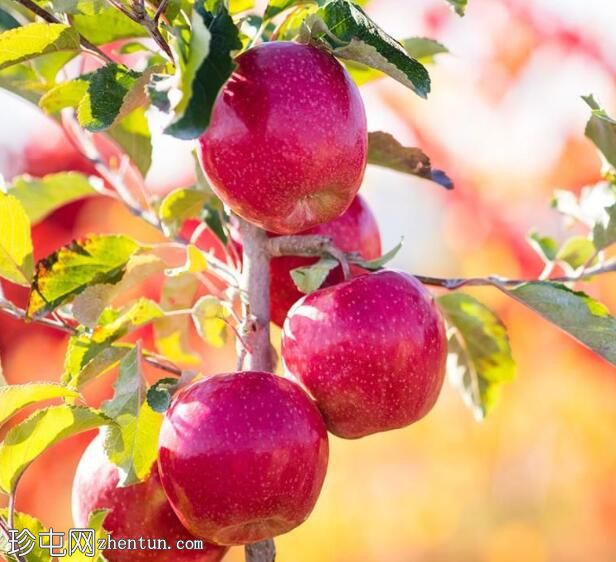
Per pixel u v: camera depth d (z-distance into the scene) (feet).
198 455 3.10
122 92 3.07
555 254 3.69
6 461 3.10
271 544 3.28
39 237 5.14
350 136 3.13
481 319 3.64
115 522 3.27
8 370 4.86
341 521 6.18
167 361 3.36
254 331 3.25
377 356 3.20
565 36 5.42
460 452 6.06
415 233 7.93
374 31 3.08
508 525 6.20
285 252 3.30
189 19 3.09
